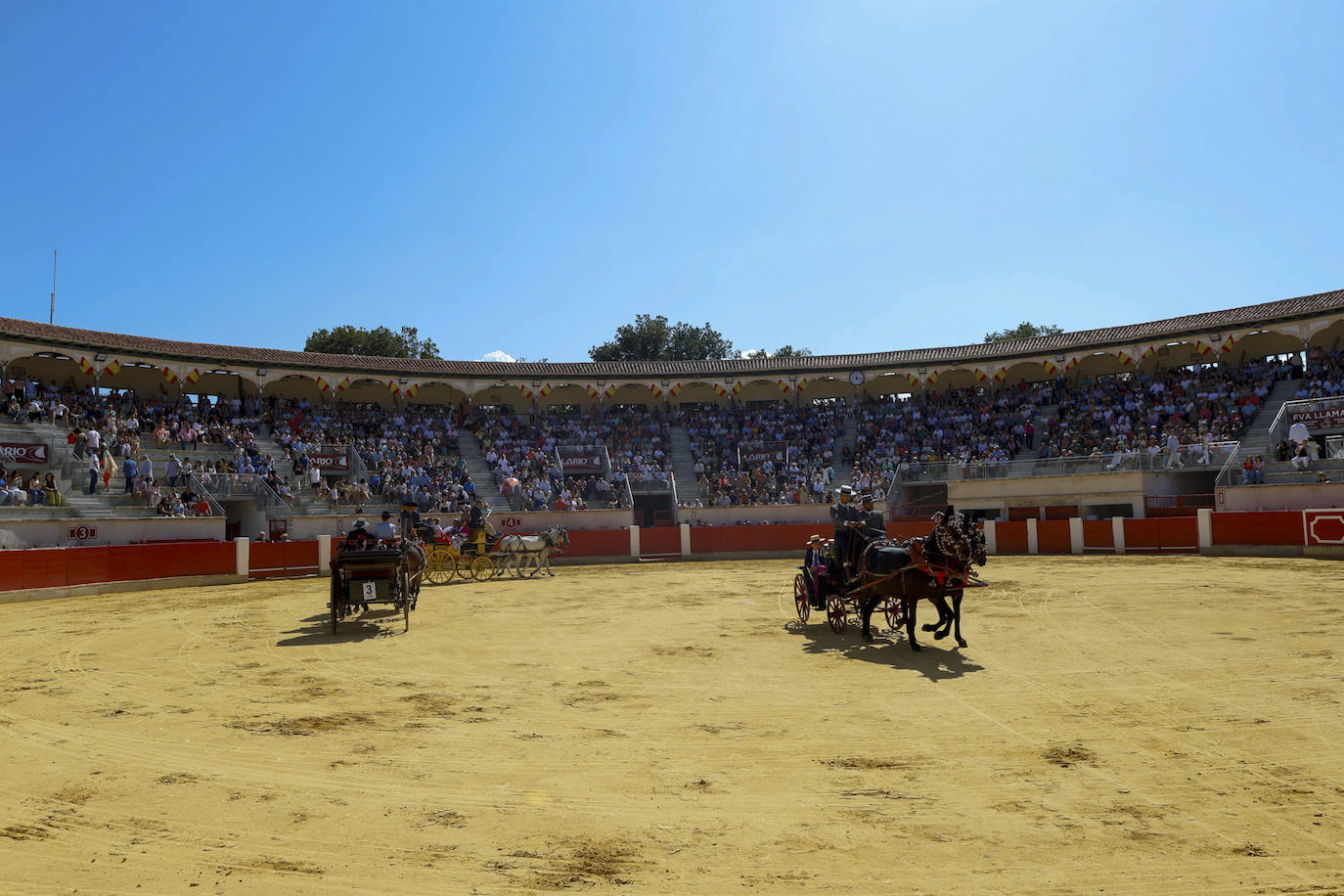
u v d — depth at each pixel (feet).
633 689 32.68
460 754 23.97
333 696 31.89
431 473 132.16
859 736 25.30
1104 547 100.32
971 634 43.39
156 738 26.25
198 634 49.57
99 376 128.06
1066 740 24.21
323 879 15.80
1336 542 83.46
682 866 16.17
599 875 15.80
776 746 24.36
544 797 20.26
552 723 27.50
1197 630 42.55
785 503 131.75
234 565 90.58
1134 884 15.10
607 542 114.52
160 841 17.79
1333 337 132.36
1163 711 27.14
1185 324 135.54
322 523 110.42
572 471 142.31
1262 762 21.80
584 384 159.43
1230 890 14.82
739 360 166.20
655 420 162.20
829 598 45.32
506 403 172.96
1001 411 147.43
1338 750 22.66
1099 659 35.91
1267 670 32.78
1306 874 15.40
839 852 16.71
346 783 21.56
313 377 143.13
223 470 112.98
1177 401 129.29
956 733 25.35
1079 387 147.23
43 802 20.43
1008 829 17.75
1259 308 131.03
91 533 86.22
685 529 116.06
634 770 22.30
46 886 15.64
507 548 86.53
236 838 17.90
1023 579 71.72
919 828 17.92
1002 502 123.13
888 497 127.03
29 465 96.99
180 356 130.00
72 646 45.96
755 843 17.25
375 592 48.14
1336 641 38.50
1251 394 122.11
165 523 92.73
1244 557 88.33
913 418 152.56
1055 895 14.73
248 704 30.71
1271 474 97.55
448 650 42.27
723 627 48.98
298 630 50.37
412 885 15.48
